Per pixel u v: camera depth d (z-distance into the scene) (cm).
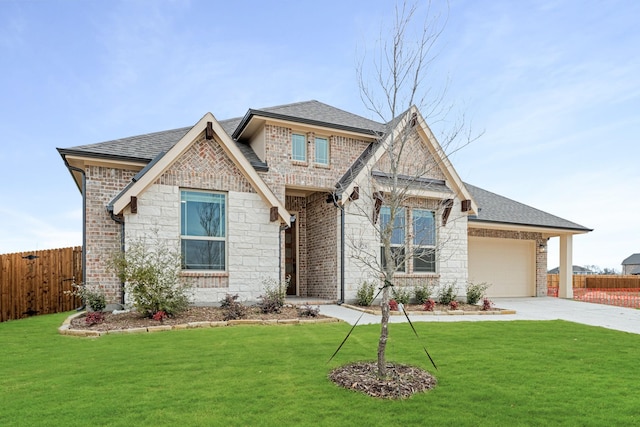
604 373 627
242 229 1302
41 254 1354
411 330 960
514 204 2238
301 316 1112
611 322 1205
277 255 1340
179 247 1219
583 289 2756
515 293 2120
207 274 1243
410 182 921
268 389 529
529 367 652
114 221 1274
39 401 485
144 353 705
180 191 1248
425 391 534
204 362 650
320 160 1572
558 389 546
